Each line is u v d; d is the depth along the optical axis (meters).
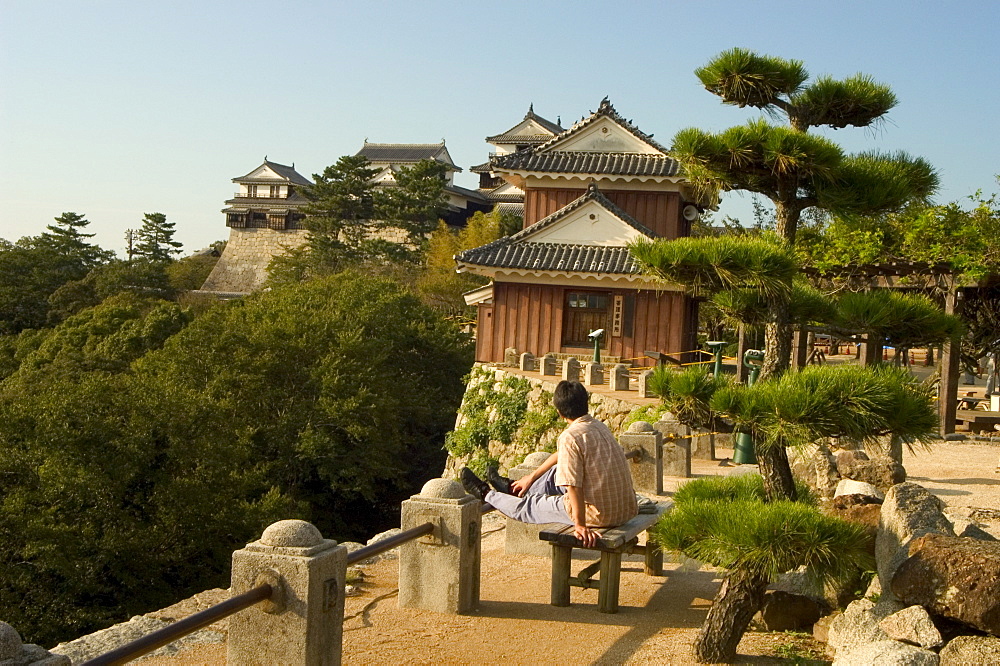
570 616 6.33
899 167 6.07
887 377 4.98
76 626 18.47
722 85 6.46
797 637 5.78
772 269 5.34
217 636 5.94
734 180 6.37
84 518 19.48
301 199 88.00
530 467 8.53
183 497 20.55
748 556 4.68
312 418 28.64
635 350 27.91
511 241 28.66
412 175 71.94
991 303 19.53
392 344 34.41
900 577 4.87
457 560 6.33
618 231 28.06
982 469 13.04
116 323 44.50
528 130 77.69
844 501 6.75
